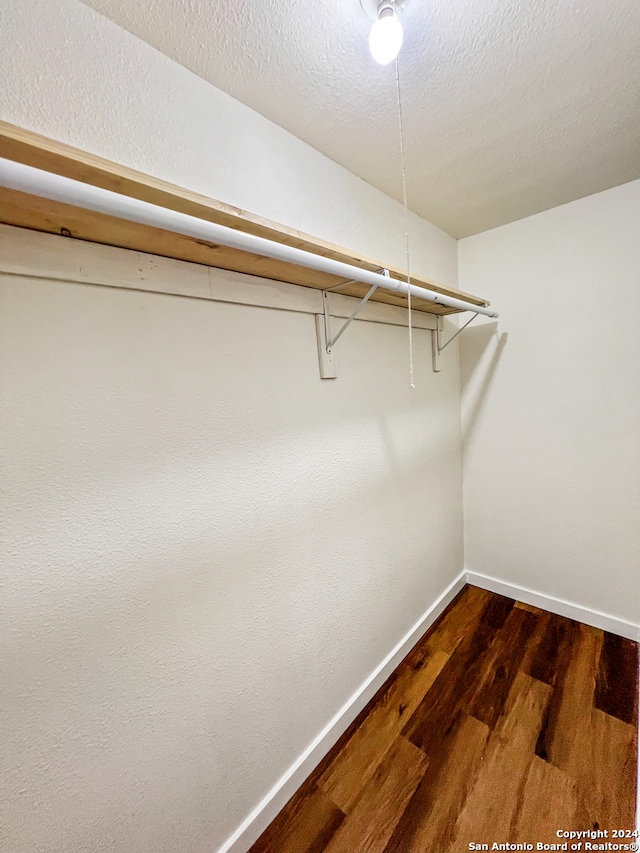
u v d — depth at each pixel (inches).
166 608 30.3
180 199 21.5
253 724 37.4
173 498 30.5
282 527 39.8
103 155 26.1
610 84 34.4
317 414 43.4
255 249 24.3
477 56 31.0
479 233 69.6
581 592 67.1
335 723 47.1
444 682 55.4
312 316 42.1
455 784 41.1
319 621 44.9
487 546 78.3
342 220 46.4
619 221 55.1
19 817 23.5
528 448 69.7
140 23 26.5
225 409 33.9
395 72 32.1
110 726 27.3
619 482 60.8
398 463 58.5
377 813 39.1
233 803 35.7
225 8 25.7
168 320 29.6
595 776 40.6
